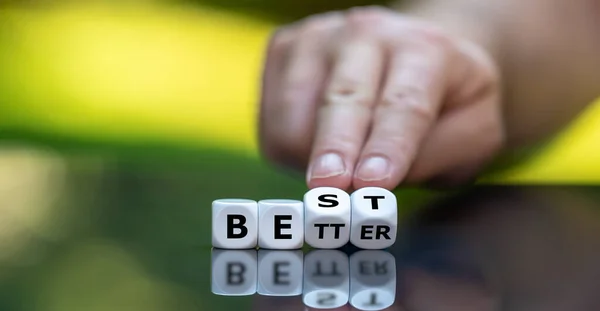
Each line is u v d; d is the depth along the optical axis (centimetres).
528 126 79
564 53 80
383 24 64
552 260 45
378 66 60
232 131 151
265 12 215
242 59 193
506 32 77
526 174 88
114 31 203
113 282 41
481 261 45
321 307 38
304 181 65
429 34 64
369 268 44
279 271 43
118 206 59
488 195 64
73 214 56
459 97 65
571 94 82
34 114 158
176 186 69
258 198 63
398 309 38
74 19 206
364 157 54
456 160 64
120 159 96
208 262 44
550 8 80
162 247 47
